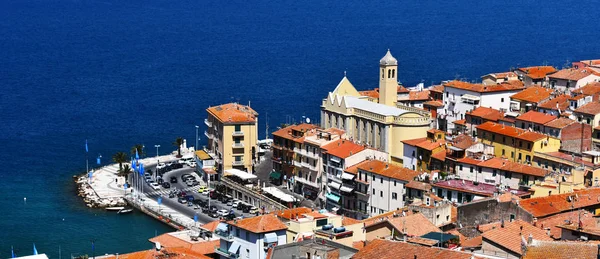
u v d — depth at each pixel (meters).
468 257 142.88
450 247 166.88
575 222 185.50
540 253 141.62
